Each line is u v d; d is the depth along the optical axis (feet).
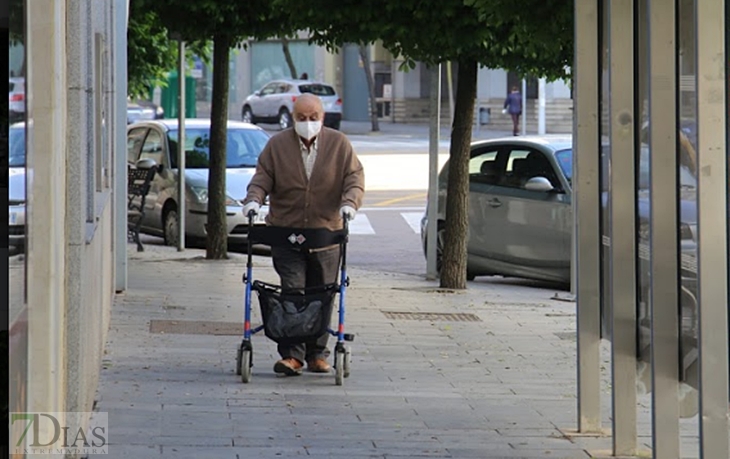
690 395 63.00
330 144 86.79
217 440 67.97
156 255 167.53
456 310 127.24
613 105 67.62
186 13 156.46
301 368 88.74
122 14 126.52
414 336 108.99
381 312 124.16
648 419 79.36
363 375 89.40
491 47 131.03
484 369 93.45
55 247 47.24
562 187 147.54
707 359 56.13
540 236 148.56
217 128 161.89
